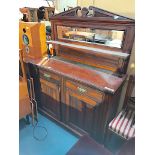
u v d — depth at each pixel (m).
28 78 2.10
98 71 1.71
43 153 1.87
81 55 1.88
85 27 1.70
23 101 2.00
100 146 1.33
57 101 1.99
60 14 1.83
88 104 1.65
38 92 2.23
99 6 1.73
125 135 1.40
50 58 2.10
